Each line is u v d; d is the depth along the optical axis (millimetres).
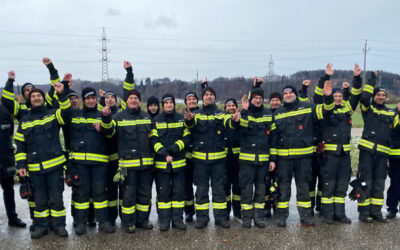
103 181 4941
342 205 5375
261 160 5137
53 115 4812
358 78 5305
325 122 5328
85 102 4957
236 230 5031
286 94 5316
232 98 5648
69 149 5023
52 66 5211
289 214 5797
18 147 4684
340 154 5305
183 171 5180
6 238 4727
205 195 5176
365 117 5535
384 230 4996
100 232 4961
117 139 4965
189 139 5203
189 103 5578
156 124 5098
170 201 5176
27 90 5438
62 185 4801
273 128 5289
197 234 4867
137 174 5000
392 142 5492
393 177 5598
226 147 5613
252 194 5238
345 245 4445
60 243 4535
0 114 5008
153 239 4676
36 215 4742
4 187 5141
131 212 4941
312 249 4320
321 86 5887
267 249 4324
